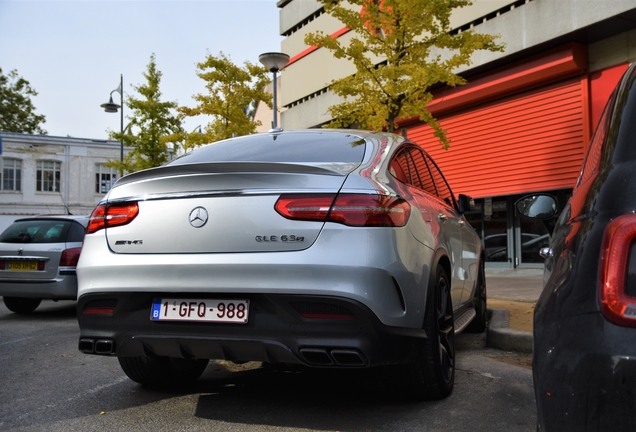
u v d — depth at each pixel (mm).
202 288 2736
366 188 2730
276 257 2637
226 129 17672
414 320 2885
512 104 12750
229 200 2775
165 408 3238
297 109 19094
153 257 2859
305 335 2629
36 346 5293
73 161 36031
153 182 2965
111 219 3041
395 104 10117
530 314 5922
